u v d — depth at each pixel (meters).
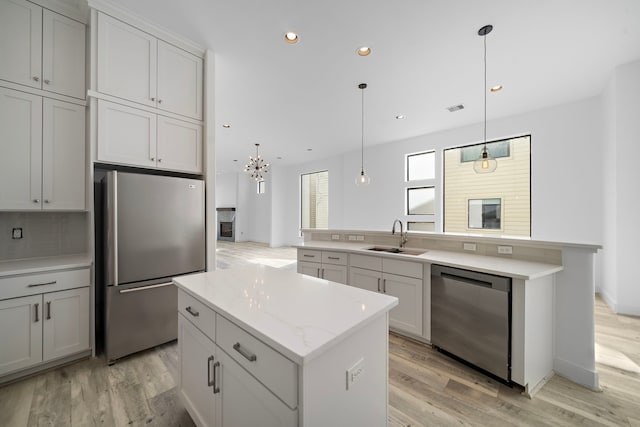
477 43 2.49
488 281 1.83
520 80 3.21
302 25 2.25
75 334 1.99
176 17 2.16
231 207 10.43
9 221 2.13
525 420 1.48
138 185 2.11
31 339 1.80
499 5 2.02
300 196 8.73
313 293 1.29
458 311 2.01
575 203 3.86
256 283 1.47
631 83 2.88
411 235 2.96
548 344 1.88
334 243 3.49
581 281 1.82
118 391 1.71
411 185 5.77
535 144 4.19
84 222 2.44
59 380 1.80
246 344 0.96
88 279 2.05
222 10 2.08
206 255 2.58
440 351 2.20
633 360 2.07
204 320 1.23
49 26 2.00
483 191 4.88
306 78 3.14
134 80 2.18
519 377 1.69
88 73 2.09
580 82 3.27
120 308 2.04
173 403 1.61
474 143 4.83
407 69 2.94
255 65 2.86
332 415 0.87
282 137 5.64
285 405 0.79
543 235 4.12
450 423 1.46
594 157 3.71
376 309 1.08
